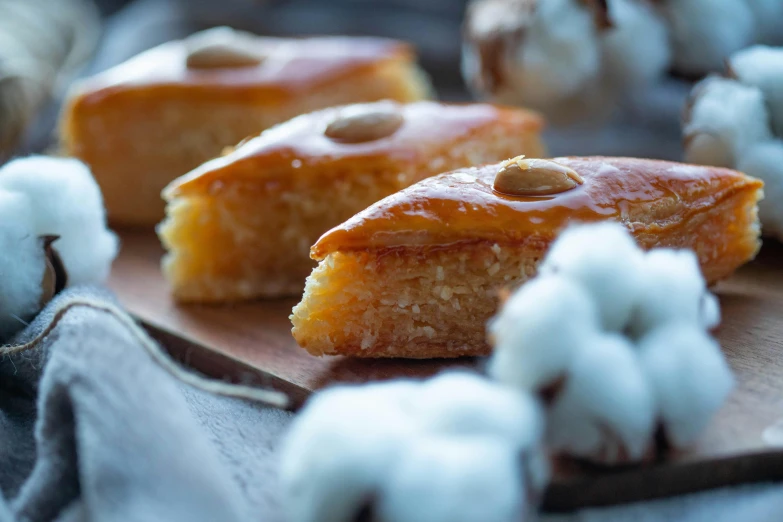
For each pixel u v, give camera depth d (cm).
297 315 35
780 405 32
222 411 34
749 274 39
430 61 54
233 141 45
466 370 35
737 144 39
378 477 27
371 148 39
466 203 34
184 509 29
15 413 34
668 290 30
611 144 48
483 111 41
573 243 30
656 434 30
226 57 46
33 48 47
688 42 44
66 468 31
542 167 35
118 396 30
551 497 30
